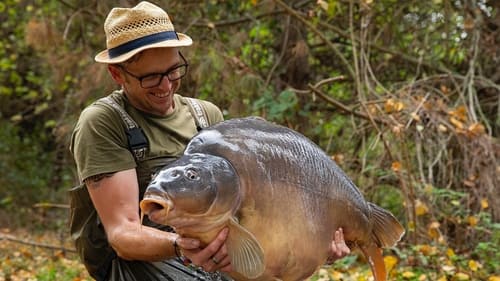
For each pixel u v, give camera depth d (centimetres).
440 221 744
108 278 371
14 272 812
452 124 777
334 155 814
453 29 915
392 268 626
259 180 296
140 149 354
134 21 350
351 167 815
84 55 988
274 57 974
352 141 836
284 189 303
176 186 275
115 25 352
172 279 351
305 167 312
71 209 370
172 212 275
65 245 1038
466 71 931
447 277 638
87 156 348
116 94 366
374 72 946
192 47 882
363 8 859
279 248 302
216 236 286
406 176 759
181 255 328
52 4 1039
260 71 970
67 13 1003
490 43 905
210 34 947
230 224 286
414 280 629
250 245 283
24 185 1553
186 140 369
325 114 903
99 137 349
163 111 366
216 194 281
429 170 760
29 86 1530
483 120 821
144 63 349
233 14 982
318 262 318
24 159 1605
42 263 862
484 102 889
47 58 1016
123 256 341
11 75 1471
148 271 355
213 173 283
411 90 835
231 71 880
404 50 941
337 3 878
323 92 895
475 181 754
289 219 303
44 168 1588
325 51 964
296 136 317
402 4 924
